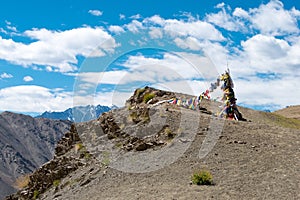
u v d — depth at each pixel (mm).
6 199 30516
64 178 26906
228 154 22797
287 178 18750
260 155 22422
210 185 18547
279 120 46656
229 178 19250
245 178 19062
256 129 28031
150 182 20391
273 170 19969
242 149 23531
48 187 27703
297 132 27797
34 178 29719
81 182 24234
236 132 26812
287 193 17000
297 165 20516
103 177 23438
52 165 28828
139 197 18000
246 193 17188
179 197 17172
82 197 21188
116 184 21609
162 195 17734
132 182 21281
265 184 18156
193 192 17641
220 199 16578
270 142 24891
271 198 16531
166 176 20875
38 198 27078
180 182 19500
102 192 20875
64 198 22641
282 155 22266
